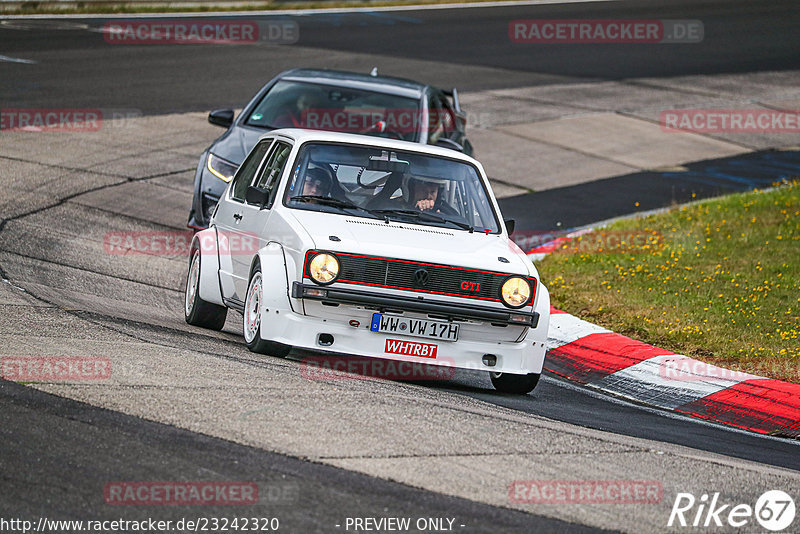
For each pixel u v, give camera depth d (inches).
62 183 2052.2
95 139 2422.5
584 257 1847.9
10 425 759.7
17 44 3457.2
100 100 2802.7
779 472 876.0
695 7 5718.5
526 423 932.0
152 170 2252.7
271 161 1250.0
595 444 884.6
